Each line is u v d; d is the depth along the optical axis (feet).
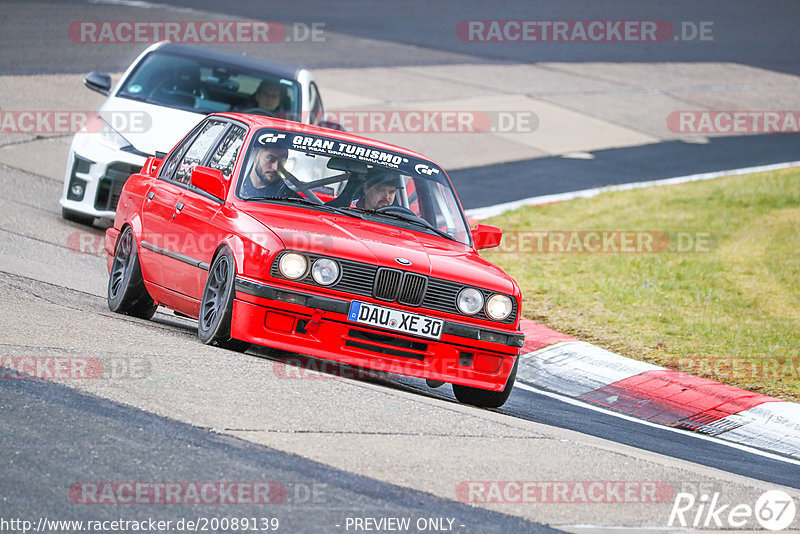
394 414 73.72
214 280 87.20
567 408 99.86
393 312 82.69
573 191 216.13
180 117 144.77
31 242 129.90
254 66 157.28
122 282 101.81
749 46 407.85
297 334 82.02
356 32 359.46
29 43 272.10
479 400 90.02
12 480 54.03
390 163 97.86
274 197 91.09
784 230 182.50
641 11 451.53
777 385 110.73
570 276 154.10
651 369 111.96
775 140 284.20
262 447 62.75
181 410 67.15
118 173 140.05
